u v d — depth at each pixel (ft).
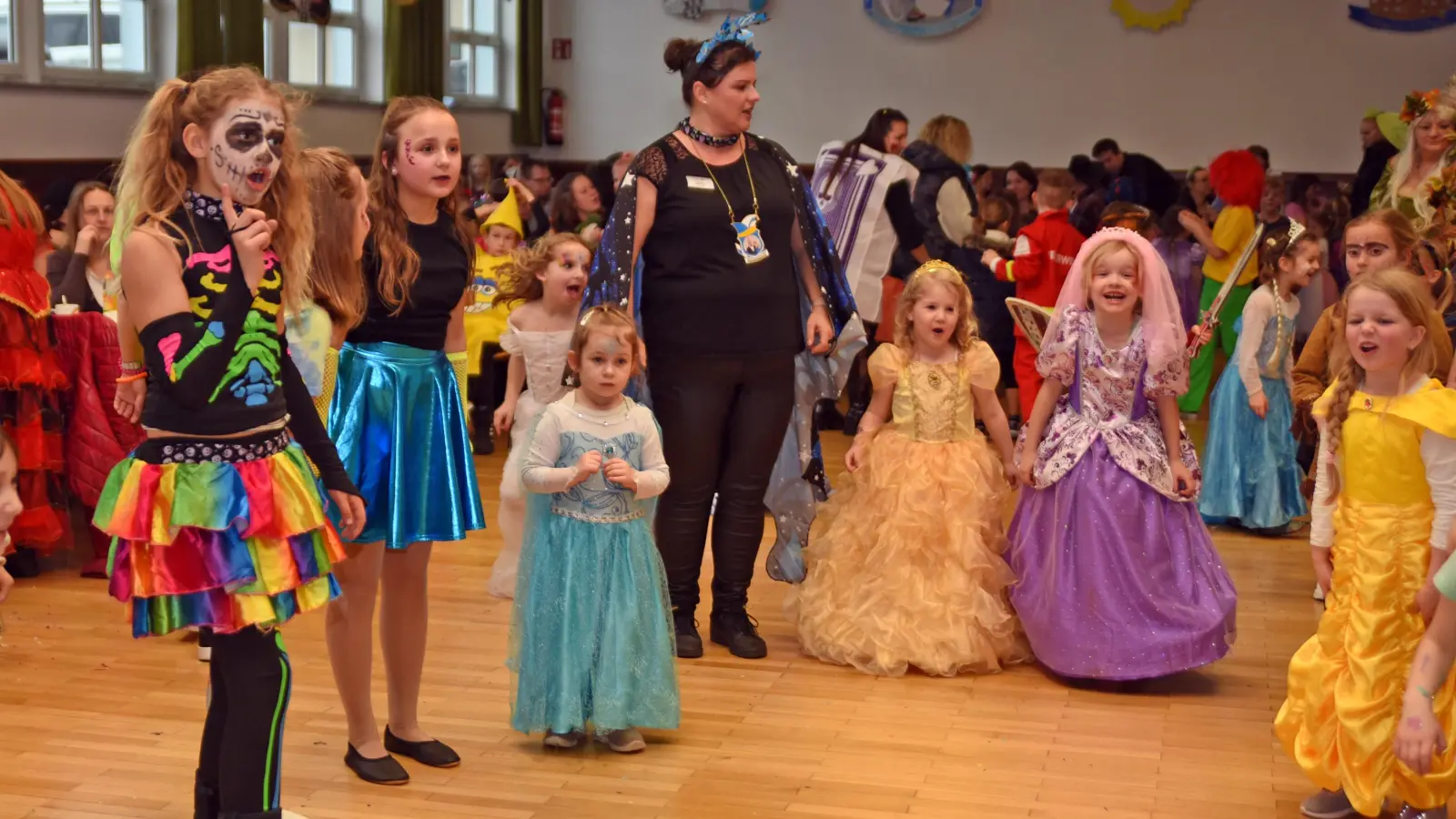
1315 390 15.65
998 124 39.29
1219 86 37.81
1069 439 13.41
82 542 18.67
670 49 14.10
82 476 16.90
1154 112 38.29
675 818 10.13
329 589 8.54
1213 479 20.17
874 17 39.52
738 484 14.20
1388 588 9.58
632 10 41.09
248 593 8.02
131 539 7.90
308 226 8.65
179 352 7.78
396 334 10.50
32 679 13.06
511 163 33.68
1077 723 12.23
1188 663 12.86
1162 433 13.43
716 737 11.82
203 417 8.00
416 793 10.53
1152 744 11.73
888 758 11.37
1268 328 19.62
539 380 15.70
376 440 10.33
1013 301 14.28
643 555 11.64
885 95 39.86
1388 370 9.78
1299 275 19.43
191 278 7.89
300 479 8.33
